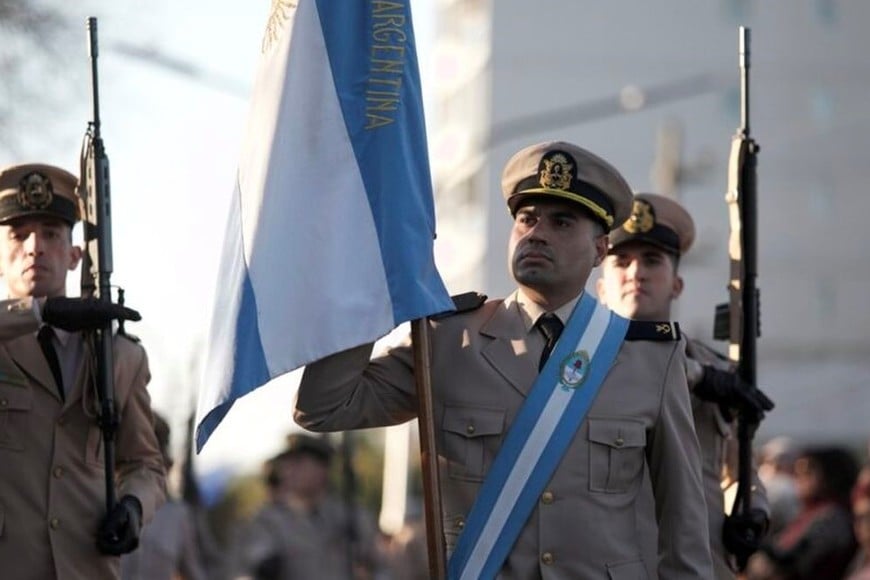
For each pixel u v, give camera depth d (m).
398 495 56.00
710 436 16.61
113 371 14.59
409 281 12.56
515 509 12.63
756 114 103.12
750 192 16.75
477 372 12.88
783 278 103.00
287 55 12.83
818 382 101.00
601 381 12.86
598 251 13.24
